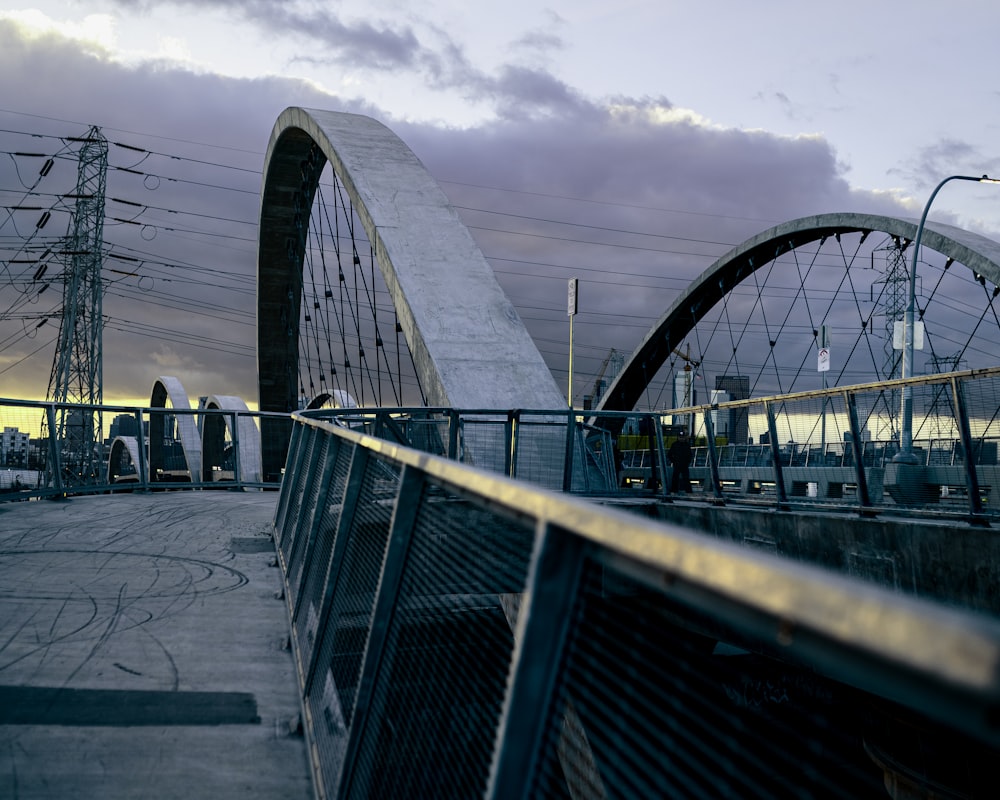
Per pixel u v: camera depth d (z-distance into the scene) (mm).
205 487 19672
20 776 3945
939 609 688
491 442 14680
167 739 4461
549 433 14852
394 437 14016
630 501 13969
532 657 1531
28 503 14852
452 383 16109
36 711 4746
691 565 1045
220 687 5277
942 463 9789
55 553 9664
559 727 1539
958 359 46156
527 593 1571
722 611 1037
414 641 2713
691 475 17969
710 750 1216
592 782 1512
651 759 1342
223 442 33406
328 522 5766
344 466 5434
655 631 1351
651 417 14945
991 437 8781
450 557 2428
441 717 2320
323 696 4270
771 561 910
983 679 609
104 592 7785
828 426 11930
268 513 14625
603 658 1483
